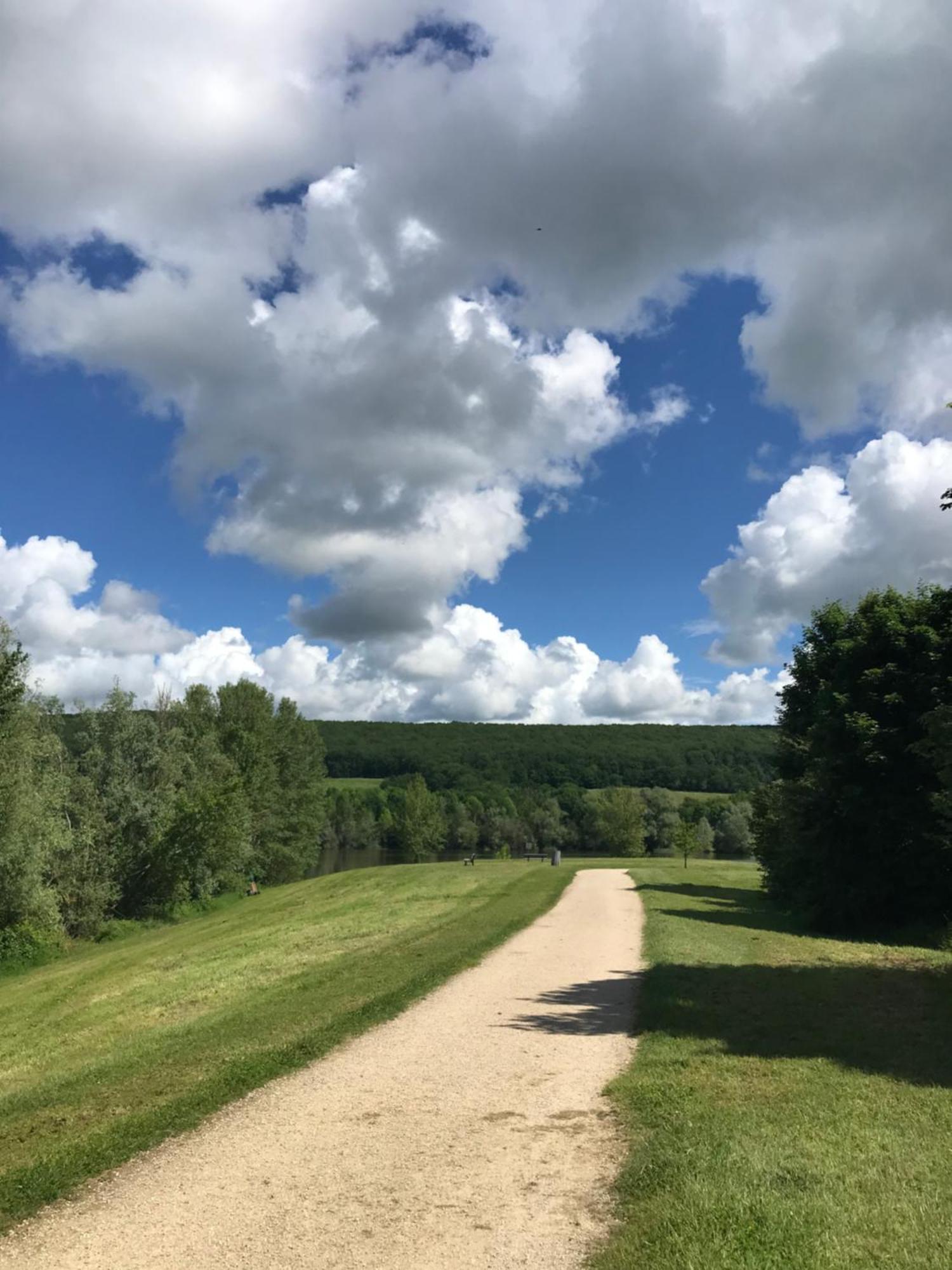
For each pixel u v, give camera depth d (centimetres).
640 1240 477
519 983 1309
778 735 3192
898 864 2230
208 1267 473
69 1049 1264
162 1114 723
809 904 2362
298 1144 657
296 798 6894
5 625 3200
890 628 2338
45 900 3262
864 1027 988
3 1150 671
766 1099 723
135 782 4447
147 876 4431
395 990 1236
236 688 6538
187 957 2250
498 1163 613
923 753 1605
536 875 3500
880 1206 510
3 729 3216
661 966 1419
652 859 5884
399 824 9994
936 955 1598
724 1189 534
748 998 1155
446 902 2581
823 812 2319
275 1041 971
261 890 6084
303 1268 469
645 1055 877
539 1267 463
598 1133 668
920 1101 714
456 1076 831
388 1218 528
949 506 1459
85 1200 564
